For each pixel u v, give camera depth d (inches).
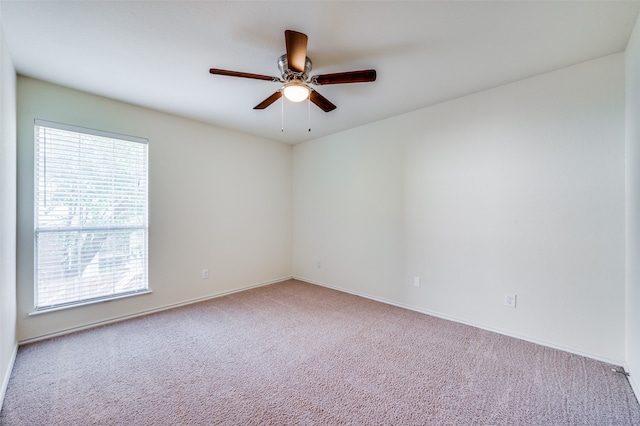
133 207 116.0
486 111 102.0
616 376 73.9
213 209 142.6
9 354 76.1
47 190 95.7
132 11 62.5
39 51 77.4
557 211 88.0
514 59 81.8
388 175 133.0
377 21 65.8
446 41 73.3
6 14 62.4
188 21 65.9
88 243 104.6
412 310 123.8
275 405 63.7
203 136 138.2
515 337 95.9
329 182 160.7
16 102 88.1
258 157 163.5
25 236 91.0
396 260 130.1
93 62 83.4
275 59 82.5
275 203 173.5
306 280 175.0
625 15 63.6
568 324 86.4
